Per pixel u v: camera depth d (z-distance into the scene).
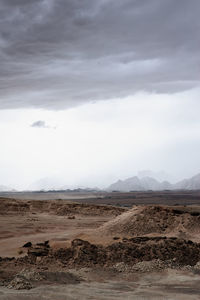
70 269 27.44
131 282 25.33
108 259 29.81
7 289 21.03
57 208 84.69
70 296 20.59
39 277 23.70
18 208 81.69
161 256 30.62
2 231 51.72
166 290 23.41
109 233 45.56
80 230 53.38
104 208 86.00
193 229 46.66
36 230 53.97
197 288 23.98
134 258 30.22
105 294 21.64
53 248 32.00
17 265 27.66
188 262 30.41
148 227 46.50
